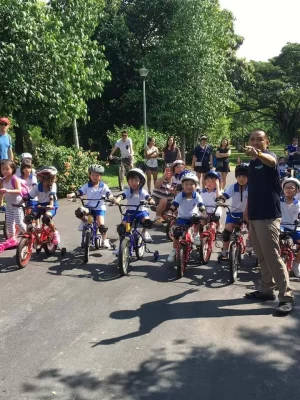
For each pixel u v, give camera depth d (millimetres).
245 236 6035
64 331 3355
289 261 4473
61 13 11633
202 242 4922
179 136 20297
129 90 18422
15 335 3297
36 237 5055
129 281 4477
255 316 3615
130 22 19062
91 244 5594
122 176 11078
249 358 2949
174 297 4039
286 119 36875
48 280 4477
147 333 3309
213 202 5613
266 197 3652
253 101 36062
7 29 9328
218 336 3258
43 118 10922
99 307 3803
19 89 9516
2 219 7254
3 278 4527
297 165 12859
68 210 8227
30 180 6199
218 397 2533
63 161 9984
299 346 3109
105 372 2791
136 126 19641
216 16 19719
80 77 11211
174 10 18656
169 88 18062
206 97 19125
